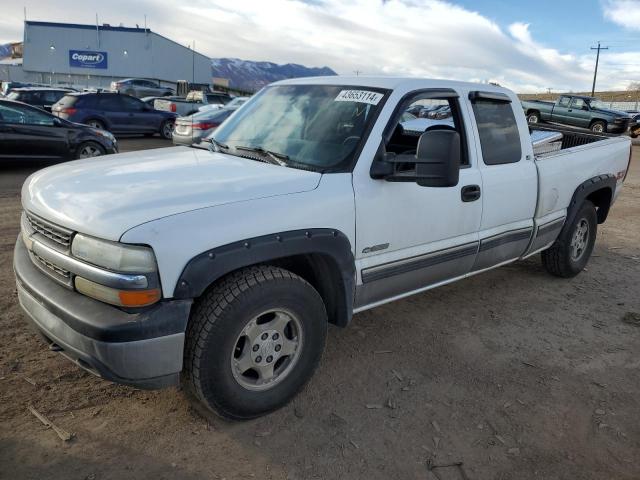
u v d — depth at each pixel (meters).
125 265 2.39
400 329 4.16
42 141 10.68
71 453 2.63
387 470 2.65
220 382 2.69
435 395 3.30
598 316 4.60
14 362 3.36
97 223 2.47
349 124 3.37
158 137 19.41
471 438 2.92
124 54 59.81
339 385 3.35
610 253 6.54
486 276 5.45
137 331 2.39
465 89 3.91
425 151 2.90
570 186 4.93
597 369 3.71
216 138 3.92
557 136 5.83
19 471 2.50
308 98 3.74
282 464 2.65
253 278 2.72
